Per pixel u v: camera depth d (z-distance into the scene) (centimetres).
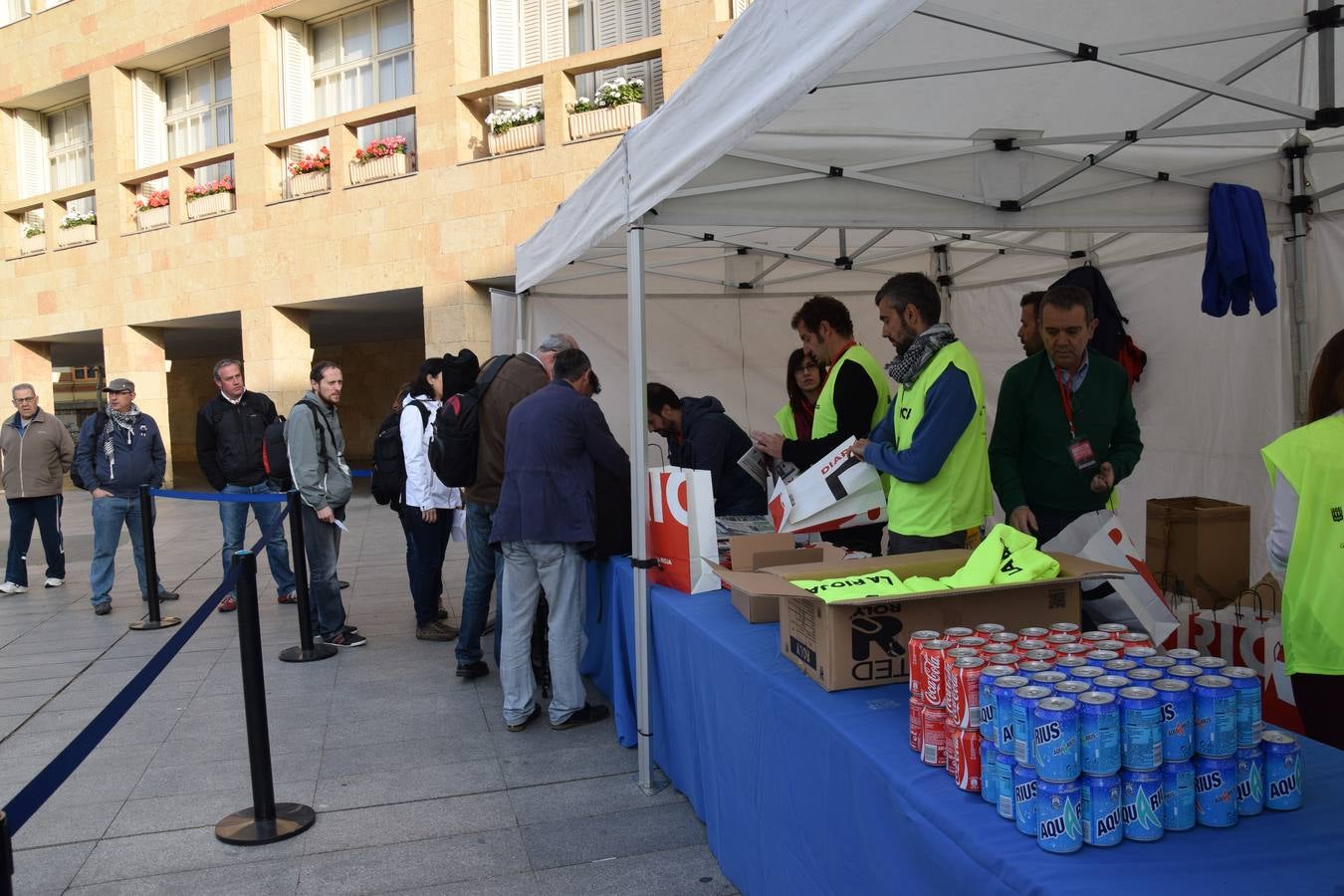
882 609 223
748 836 262
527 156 1193
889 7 176
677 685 327
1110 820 149
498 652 524
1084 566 234
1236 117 320
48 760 414
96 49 1705
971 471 291
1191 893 135
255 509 695
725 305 647
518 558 414
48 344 1959
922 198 326
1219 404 451
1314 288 386
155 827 339
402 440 573
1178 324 475
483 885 291
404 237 1300
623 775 373
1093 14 256
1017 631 226
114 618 691
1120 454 333
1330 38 275
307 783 375
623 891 285
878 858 185
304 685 502
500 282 1259
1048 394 330
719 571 259
